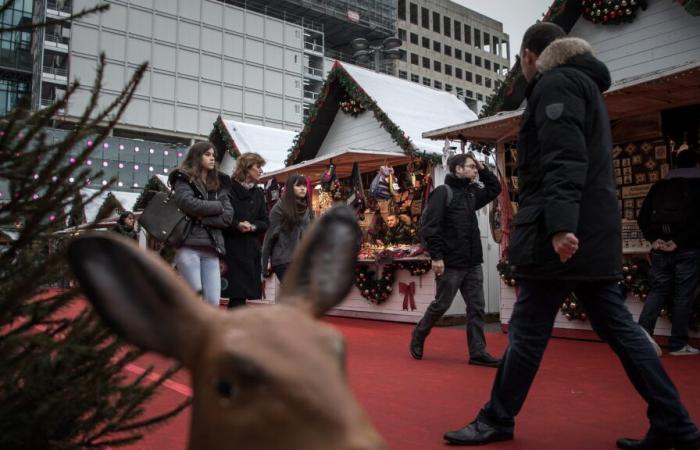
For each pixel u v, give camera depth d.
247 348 0.90
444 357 5.93
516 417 3.62
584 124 2.75
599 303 2.85
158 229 4.73
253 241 5.60
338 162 10.14
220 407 0.89
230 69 50.81
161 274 1.00
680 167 5.98
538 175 2.86
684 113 7.03
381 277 9.91
